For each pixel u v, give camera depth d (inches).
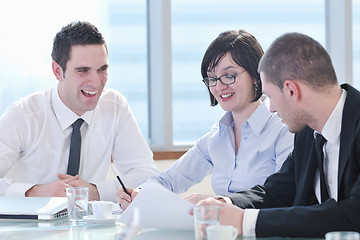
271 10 205.3
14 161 129.3
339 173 81.9
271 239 76.5
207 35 202.8
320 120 82.9
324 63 81.0
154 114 200.2
